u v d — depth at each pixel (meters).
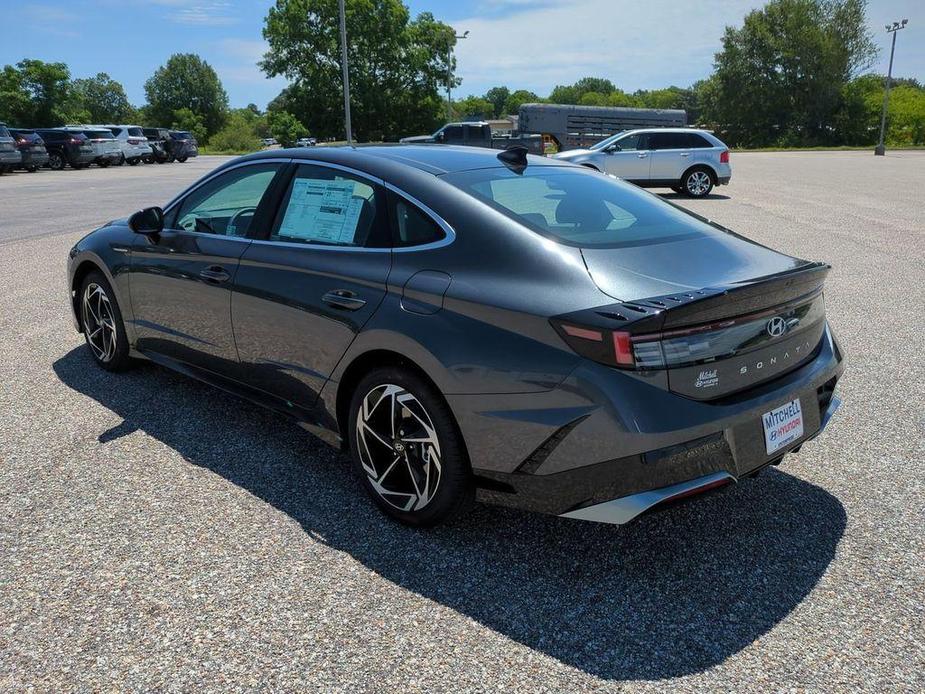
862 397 4.38
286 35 64.25
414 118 68.06
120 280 4.37
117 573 2.63
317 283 3.14
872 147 62.47
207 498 3.18
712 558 2.75
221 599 2.49
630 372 2.32
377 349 2.86
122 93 128.75
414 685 2.11
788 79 75.31
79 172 30.34
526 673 2.16
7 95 81.69
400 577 2.63
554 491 2.49
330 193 3.30
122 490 3.24
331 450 3.68
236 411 4.15
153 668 2.17
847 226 11.54
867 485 3.31
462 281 2.69
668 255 2.73
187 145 42.69
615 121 33.47
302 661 2.20
